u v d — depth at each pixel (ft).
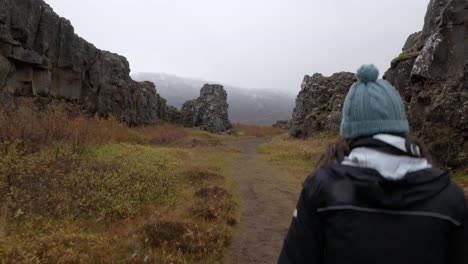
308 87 180.45
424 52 64.28
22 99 75.61
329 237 6.12
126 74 154.10
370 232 5.75
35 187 32.55
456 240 5.92
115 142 73.72
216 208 34.12
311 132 142.20
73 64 103.19
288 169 65.21
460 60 59.98
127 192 35.58
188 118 233.55
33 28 85.51
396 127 6.39
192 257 23.62
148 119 178.40
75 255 21.06
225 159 76.69
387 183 5.84
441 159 50.85
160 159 58.70
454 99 53.21
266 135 238.27
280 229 32.37
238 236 29.91
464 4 60.39
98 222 28.68
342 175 6.17
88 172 40.06
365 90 6.59
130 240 24.63
